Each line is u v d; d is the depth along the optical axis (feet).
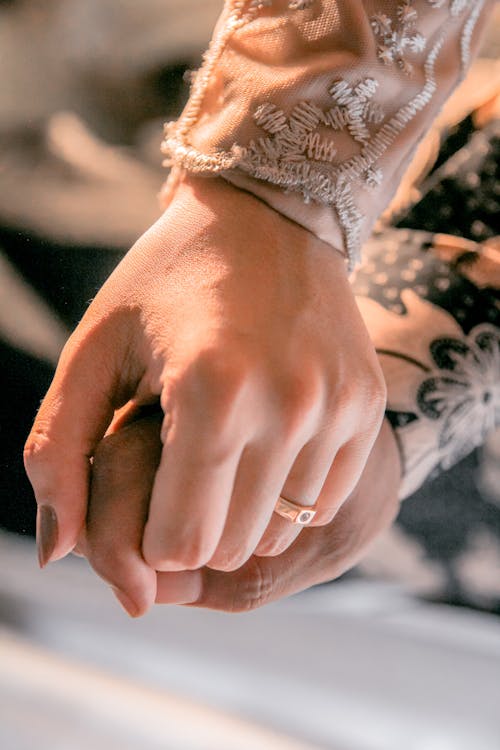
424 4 1.57
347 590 2.30
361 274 1.96
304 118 1.54
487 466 2.16
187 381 1.43
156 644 2.33
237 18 1.58
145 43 2.57
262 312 1.47
